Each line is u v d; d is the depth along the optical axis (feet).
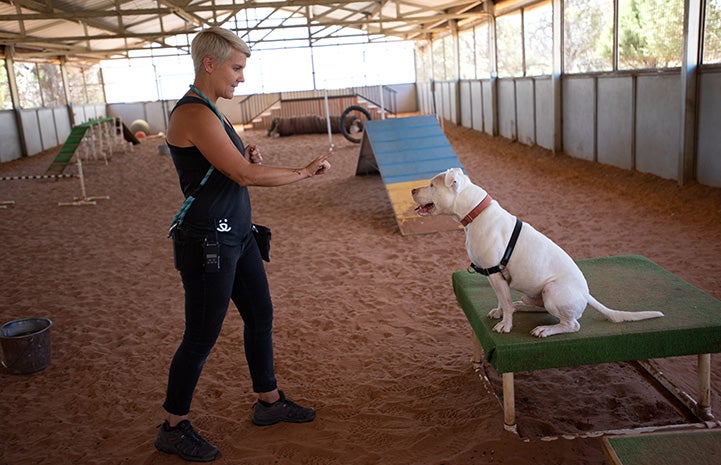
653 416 10.14
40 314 17.62
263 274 9.71
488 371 12.05
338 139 65.51
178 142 8.27
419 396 11.21
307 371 12.74
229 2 65.77
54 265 22.93
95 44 74.90
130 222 29.96
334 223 27.37
